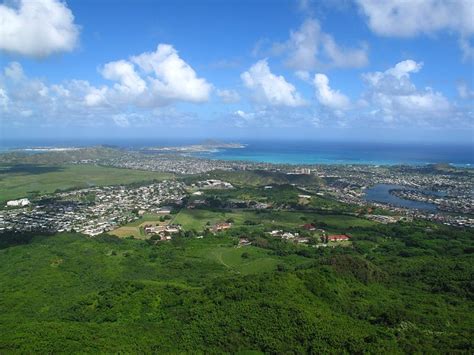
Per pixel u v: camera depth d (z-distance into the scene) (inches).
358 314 3976.4
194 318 3806.6
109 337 3558.1
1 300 4660.4
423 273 5570.9
